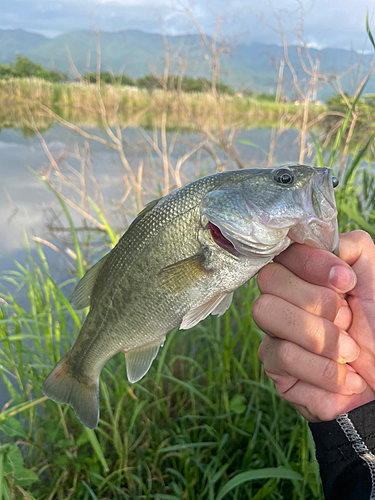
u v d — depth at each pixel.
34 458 0.44
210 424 0.47
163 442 0.42
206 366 0.54
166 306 0.29
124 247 0.31
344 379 0.20
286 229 0.26
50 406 0.48
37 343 0.52
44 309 0.55
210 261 0.28
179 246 0.29
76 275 0.81
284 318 0.21
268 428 0.44
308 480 0.33
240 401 0.44
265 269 0.23
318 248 0.23
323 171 0.26
